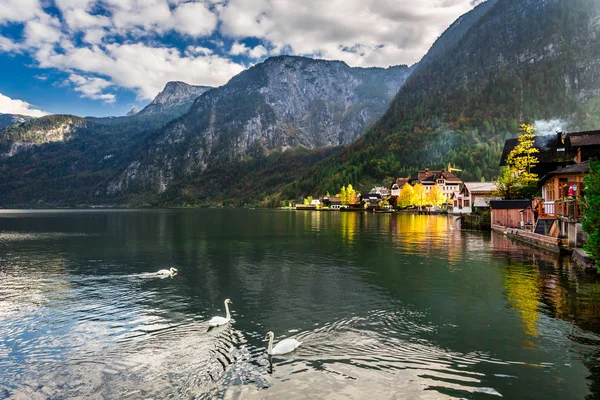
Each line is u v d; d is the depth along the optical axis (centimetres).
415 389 1421
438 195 16950
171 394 1415
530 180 7738
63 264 4338
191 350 1828
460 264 3984
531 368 1577
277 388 1442
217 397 1384
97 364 1688
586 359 1650
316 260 4434
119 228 9900
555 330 1995
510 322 2138
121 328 2166
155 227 10200
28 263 4416
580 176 4625
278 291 2983
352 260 4394
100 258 4766
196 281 3384
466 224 8669
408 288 2998
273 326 2159
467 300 2609
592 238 2877
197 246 5906
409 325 2127
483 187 12912
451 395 1378
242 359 1714
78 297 2870
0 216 18175
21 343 1947
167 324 2230
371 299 2698
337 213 18375
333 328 2105
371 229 8638
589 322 2114
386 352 1761
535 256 4378
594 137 5772
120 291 3048
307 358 1709
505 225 7469
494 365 1606
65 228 9956
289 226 10038
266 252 5159
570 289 2825
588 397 1352
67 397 1412
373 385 1455
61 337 2030
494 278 3262
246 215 18075
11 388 1488
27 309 2559
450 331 2019
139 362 1700
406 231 8038
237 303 2655
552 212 5434
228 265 4172
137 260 4588
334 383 1472
